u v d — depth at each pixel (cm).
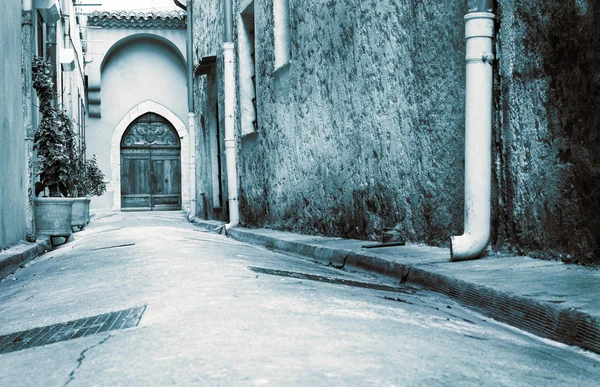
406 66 738
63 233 1135
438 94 679
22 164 1030
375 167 826
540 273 468
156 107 2772
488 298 422
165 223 1727
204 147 2028
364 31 837
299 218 1123
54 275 685
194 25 2159
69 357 296
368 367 259
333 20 935
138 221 1798
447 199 672
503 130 572
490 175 571
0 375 280
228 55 1481
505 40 563
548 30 510
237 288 448
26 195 1054
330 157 973
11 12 948
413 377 250
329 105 968
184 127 2786
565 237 506
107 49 2673
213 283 473
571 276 447
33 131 1064
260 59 1333
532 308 375
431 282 506
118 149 2741
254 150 1391
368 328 335
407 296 488
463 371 264
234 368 253
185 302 402
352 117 888
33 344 345
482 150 568
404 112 747
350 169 902
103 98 2739
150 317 369
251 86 1480
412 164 736
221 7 1628
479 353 301
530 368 281
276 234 1116
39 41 1300
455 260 569
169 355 278
